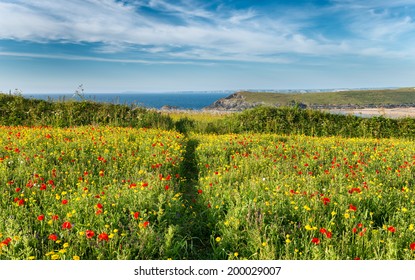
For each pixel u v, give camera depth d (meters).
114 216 4.99
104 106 17.73
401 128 17.19
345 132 16.92
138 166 8.59
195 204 6.49
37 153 8.62
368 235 4.87
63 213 5.20
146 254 4.42
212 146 11.21
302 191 6.29
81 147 9.74
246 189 6.58
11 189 6.20
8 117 16.20
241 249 4.73
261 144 12.15
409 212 5.55
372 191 6.41
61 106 17.30
